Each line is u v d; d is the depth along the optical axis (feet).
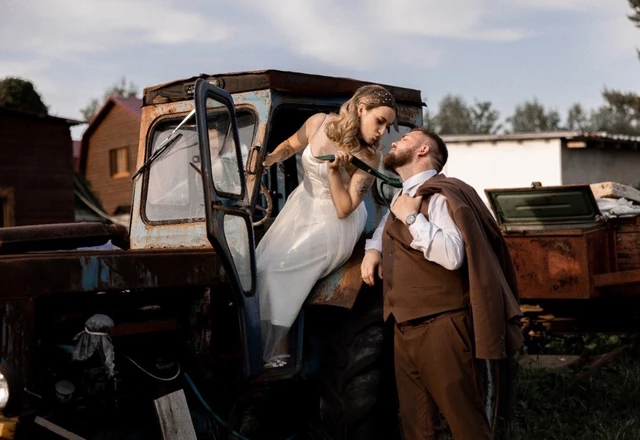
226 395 13.79
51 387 11.48
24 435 10.55
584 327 24.54
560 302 24.79
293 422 15.29
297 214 14.26
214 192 12.14
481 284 11.63
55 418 11.48
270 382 14.20
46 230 13.43
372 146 13.88
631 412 18.06
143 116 15.90
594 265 23.35
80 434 11.88
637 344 22.49
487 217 12.51
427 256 12.07
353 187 13.91
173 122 15.48
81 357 11.23
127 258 12.01
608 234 23.91
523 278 23.88
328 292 13.83
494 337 11.55
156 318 12.78
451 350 12.09
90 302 12.08
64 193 75.20
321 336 14.26
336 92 15.08
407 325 12.59
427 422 12.86
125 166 101.50
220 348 13.34
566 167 72.13
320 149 14.08
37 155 73.67
